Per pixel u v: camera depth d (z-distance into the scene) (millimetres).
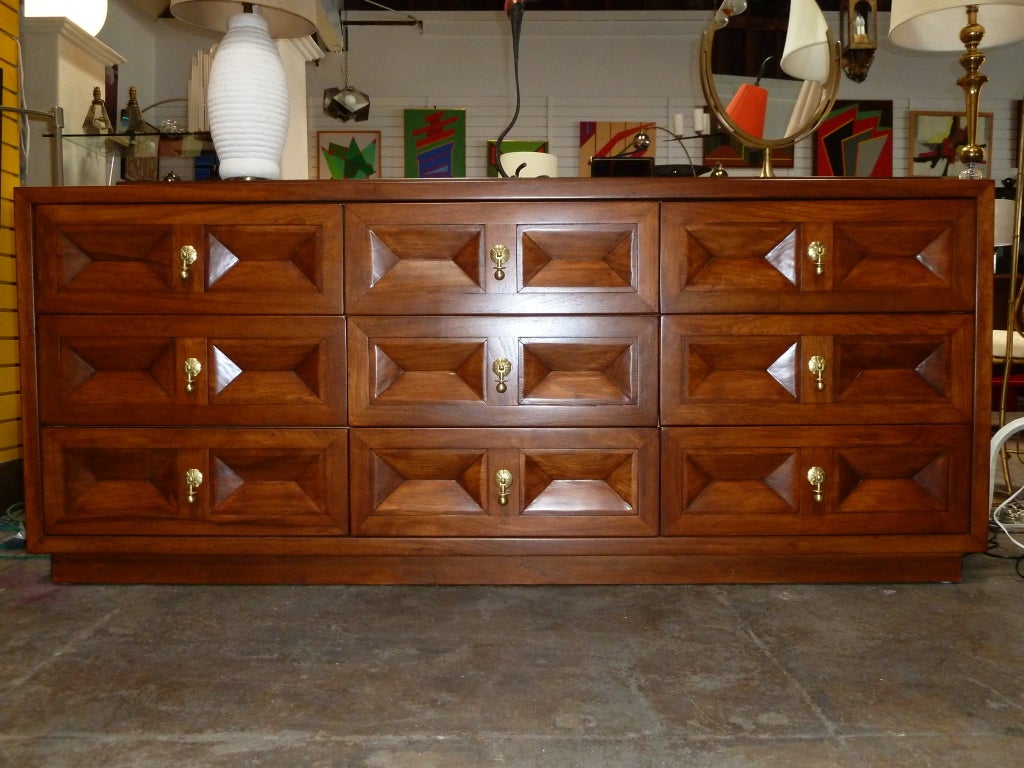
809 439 1576
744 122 2123
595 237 1556
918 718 1070
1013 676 1200
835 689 1156
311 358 1574
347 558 1624
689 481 1579
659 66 6410
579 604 1520
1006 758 970
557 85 6426
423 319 1565
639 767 950
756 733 1030
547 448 1571
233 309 1568
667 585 1627
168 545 1597
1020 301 2260
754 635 1363
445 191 1543
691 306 1556
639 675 1205
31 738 1021
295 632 1380
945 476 1590
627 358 1568
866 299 1561
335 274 1560
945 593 1581
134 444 1587
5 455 2305
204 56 2486
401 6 6305
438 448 1574
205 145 2492
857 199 1558
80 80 2598
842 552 1599
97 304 1574
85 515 1598
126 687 1165
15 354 2352
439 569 1620
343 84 6418
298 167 2715
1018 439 3607
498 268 1549
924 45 2201
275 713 1086
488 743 1007
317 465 1584
